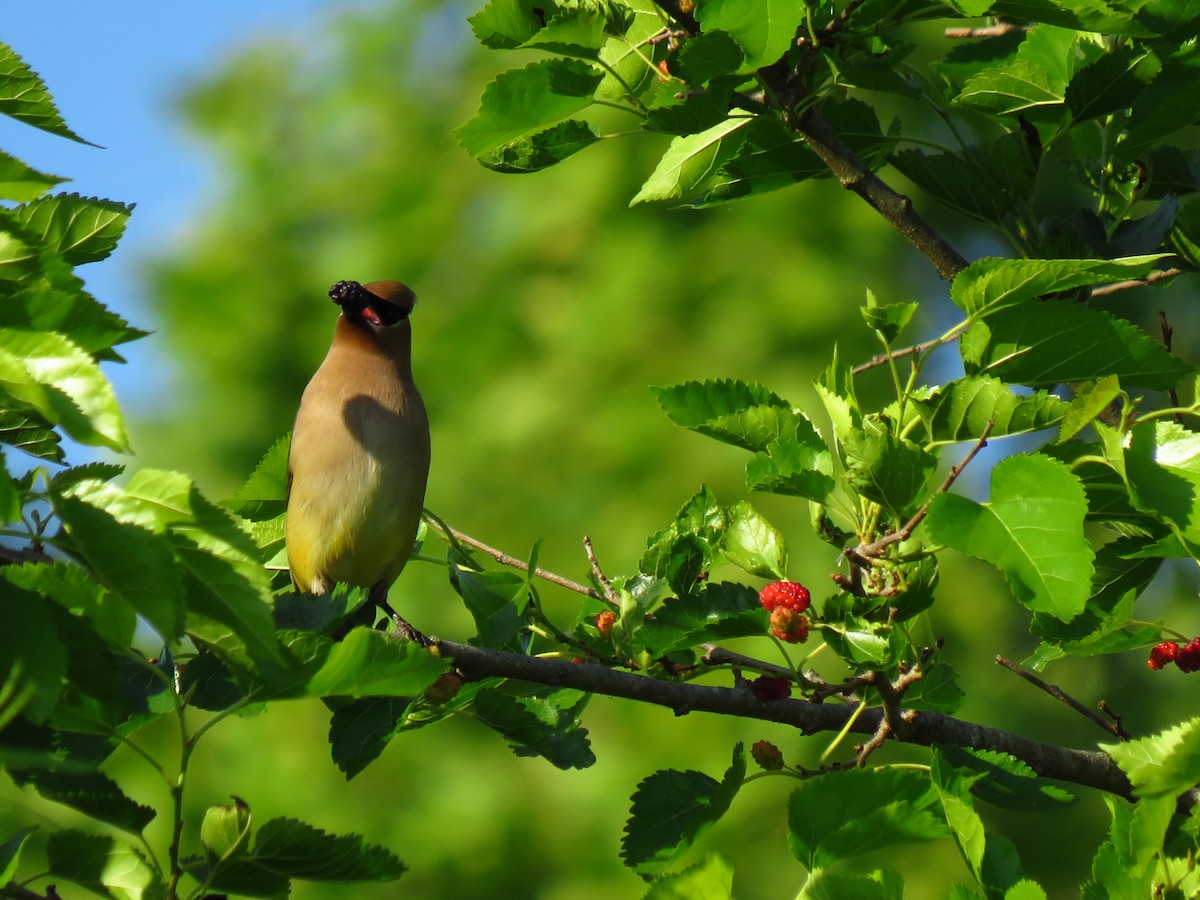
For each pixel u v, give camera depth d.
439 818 18.64
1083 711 7.21
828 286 20.59
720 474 19.33
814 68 7.69
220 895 4.96
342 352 9.77
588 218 21.25
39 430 5.49
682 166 8.08
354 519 9.45
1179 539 6.01
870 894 5.24
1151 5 7.89
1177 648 6.96
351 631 4.86
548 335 20.88
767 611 6.51
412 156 22.89
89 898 11.13
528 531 19.62
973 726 7.20
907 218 7.62
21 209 5.59
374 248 22.27
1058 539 5.75
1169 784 5.43
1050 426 6.38
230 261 22.58
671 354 20.42
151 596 4.26
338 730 6.98
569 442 20.05
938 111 8.20
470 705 7.11
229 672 5.48
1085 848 20.00
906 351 6.63
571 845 18.42
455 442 20.50
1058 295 7.61
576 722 7.32
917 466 6.10
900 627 6.41
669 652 7.04
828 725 7.30
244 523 8.85
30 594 4.19
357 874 4.99
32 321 4.60
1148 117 8.04
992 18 9.48
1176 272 8.15
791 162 8.15
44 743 4.82
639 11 7.74
